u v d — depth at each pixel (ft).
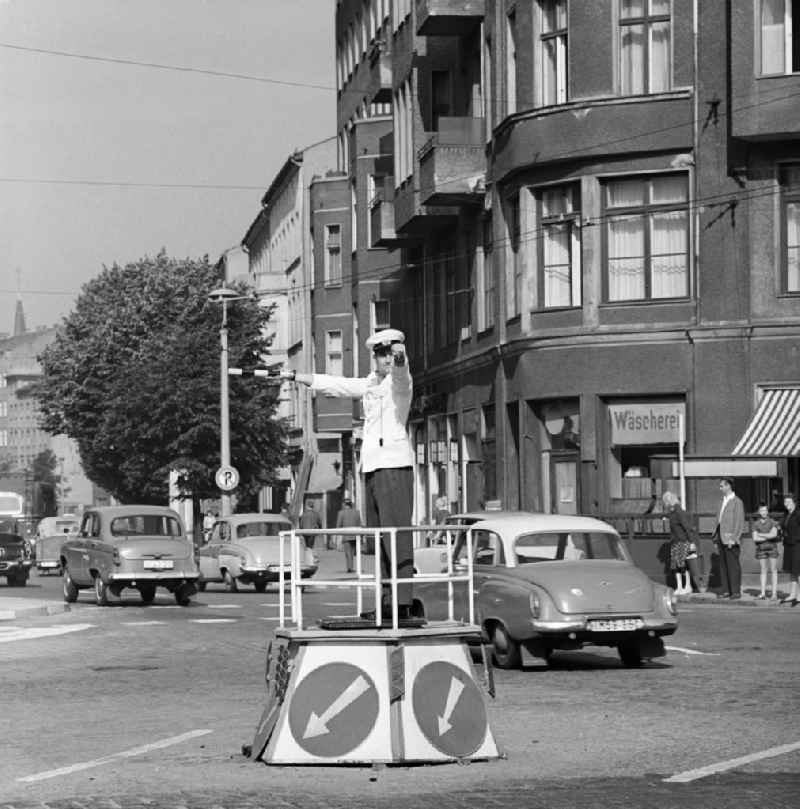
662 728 54.39
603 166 154.10
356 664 47.21
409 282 221.46
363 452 48.60
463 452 189.37
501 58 168.66
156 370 264.72
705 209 150.00
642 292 153.28
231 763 47.78
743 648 85.30
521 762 47.21
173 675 77.10
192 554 140.56
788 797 40.24
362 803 39.91
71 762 49.03
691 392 150.51
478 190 176.04
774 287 148.15
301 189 350.43
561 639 75.46
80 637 102.78
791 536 121.49
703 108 149.79
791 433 142.82
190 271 333.42
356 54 278.26
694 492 147.54
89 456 329.93
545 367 158.10
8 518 293.64
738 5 145.18
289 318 373.61
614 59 153.89
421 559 83.71
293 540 48.75
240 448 265.95
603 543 80.59
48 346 338.95
